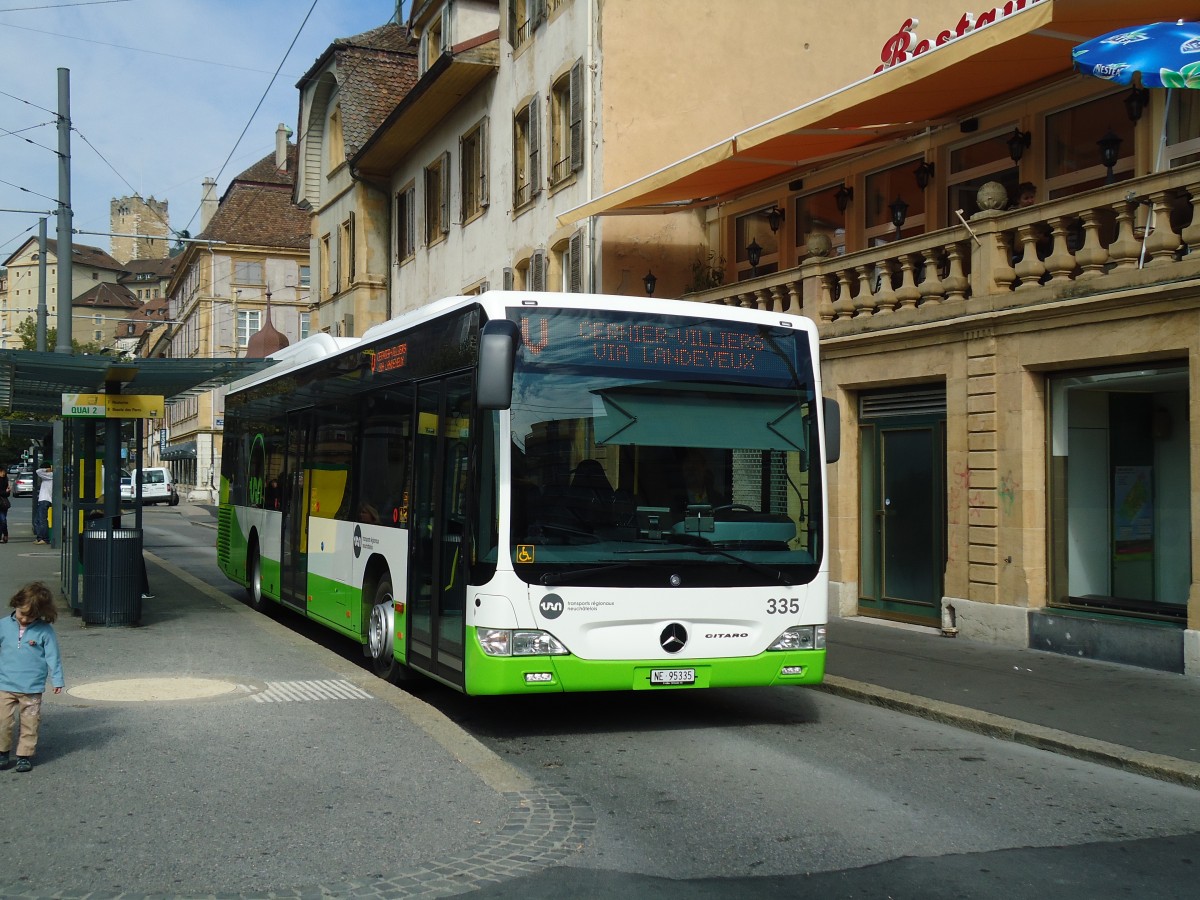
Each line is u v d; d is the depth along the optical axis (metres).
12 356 14.41
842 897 5.46
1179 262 10.91
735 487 8.95
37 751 7.72
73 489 16.08
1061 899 5.50
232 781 7.09
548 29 23.52
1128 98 12.75
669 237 20.94
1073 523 12.63
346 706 9.28
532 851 6.00
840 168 17.42
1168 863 6.07
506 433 8.45
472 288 28.06
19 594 7.24
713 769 7.96
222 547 19.92
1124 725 9.06
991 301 12.98
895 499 15.02
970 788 7.54
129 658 11.51
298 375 14.88
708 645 8.73
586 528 8.53
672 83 21.44
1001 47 11.92
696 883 5.62
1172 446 11.67
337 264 37.84
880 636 13.70
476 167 28.14
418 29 34.16
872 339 14.60
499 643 8.33
